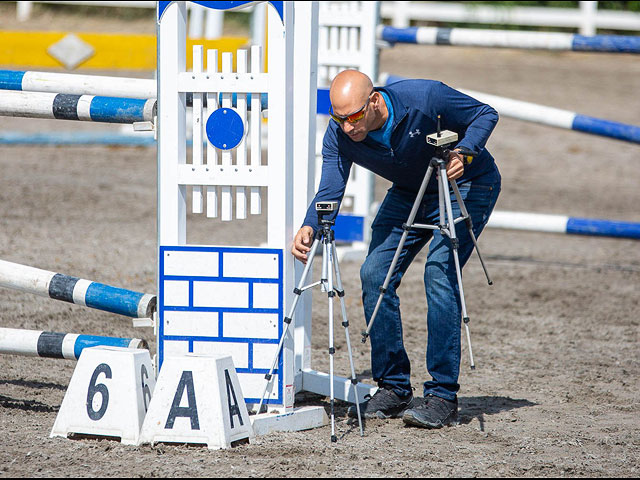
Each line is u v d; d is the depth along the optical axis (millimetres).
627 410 15867
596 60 71875
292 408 14344
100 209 33062
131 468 11875
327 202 13719
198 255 14250
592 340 21109
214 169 14219
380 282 14609
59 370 17453
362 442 13555
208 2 14031
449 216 13500
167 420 12852
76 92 15883
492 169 14734
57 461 12102
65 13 70812
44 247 27078
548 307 23938
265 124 40844
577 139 51312
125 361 13086
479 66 66000
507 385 17516
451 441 13742
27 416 14406
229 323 14234
